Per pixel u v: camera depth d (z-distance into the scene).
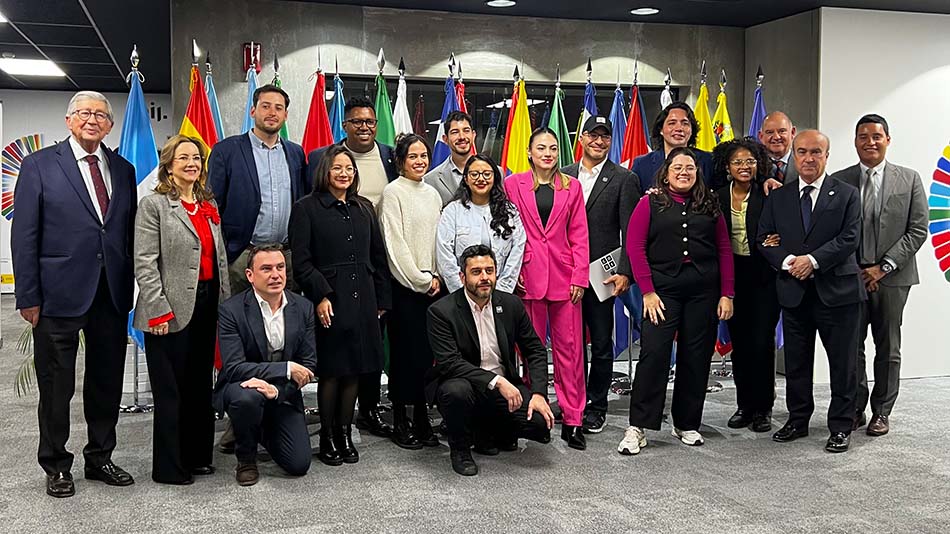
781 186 4.47
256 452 3.91
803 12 6.54
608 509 3.45
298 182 4.45
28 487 3.76
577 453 4.27
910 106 6.48
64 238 3.52
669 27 7.08
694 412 4.40
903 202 4.66
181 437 3.81
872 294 4.70
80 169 3.59
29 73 10.83
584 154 4.72
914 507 3.48
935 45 6.50
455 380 3.93
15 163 12.35
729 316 4.33
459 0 6.29
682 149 4.26
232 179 4.25
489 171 4.26
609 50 6.99
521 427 4.05
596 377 4.73
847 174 4.80
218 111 5.81
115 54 9.32
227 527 3.27
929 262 6.45
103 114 3.58
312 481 3.84
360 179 4.55
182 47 6.21
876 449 4.35
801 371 4.50
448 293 4.38
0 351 7.75
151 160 5.31
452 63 5.83
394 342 4.43
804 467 4.03
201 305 3.76
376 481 3.83
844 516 3.37
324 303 4.04
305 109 6.45
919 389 5.93
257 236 4.32
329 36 6.46
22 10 7.20
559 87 6.50
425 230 4.38
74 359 3.64
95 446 3.80
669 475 3.90
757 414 4.73
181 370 3.75
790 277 4.39
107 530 3.24
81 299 3.55
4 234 12.43
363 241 4.16
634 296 5.70
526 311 4.16
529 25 6.84
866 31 6.39
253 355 3.90
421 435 4.45
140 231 3.62
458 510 3.44
